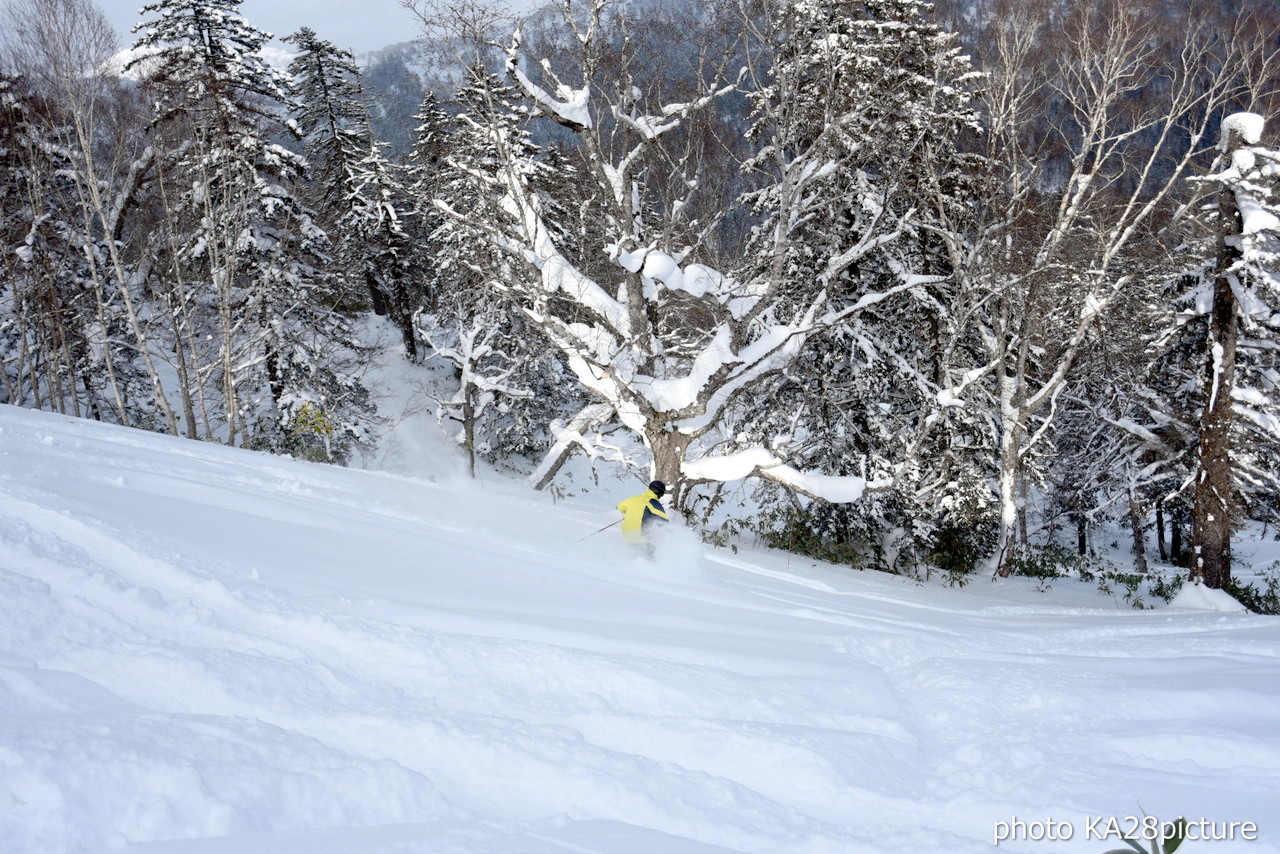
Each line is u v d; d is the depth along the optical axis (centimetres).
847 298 1978
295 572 504
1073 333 2361
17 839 204
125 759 241
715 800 304
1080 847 287
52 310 2670
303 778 259
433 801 270
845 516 2036
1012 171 2152
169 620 382
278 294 2936
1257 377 2102
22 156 2567
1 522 465
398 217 4112
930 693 489
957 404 1845
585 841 247
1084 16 2125
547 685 391
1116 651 726
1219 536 1870
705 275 1495
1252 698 474
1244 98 2073
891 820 314
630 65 1584
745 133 1891
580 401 3875
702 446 2369
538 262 1560
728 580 922
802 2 1512
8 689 280
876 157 1784
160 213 2747
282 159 2898
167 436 1377
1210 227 2033
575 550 895
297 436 2830
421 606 482
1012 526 2294
